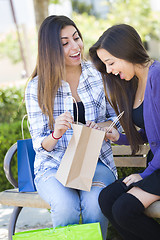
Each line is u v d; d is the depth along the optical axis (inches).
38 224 143.8
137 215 83.5
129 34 89.4
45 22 105.3
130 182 89.4
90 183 90.0
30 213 158.7
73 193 95.1
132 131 100.5
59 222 91.7
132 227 84.0
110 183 100.9
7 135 179.0
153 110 88.3
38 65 106.5
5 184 175.3
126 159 118.8
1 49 738.8
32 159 109.7
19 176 109.1
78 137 88.4
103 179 99.8
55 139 99.1
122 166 119.4
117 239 118.6
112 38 89.6
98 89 111.1
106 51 91.0
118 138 102.8
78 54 107.2
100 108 110.7
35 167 105.8
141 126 99.6
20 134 180.4
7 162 114.8
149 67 90.5
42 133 106.0
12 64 748.6
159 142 89.9
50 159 105.2
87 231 82.0
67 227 82.8
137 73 95.0
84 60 114.6
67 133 106.0
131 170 126.6
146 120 90.7
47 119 106.8
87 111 108.6
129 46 89.2
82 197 95.3
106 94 104.7
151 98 88.1
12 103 272.1
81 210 96.2
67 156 91.0
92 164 90.2
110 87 101.0
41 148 102.4
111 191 91.0
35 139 104.5
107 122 108.0
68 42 105.6
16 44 731.4
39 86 106.2
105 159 107.0
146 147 116.0
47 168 103.1
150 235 84.2
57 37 103.3
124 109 99.7
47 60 104.0
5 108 271.0
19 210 109.3
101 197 91.0
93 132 89.6
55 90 105.7
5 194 110.0
